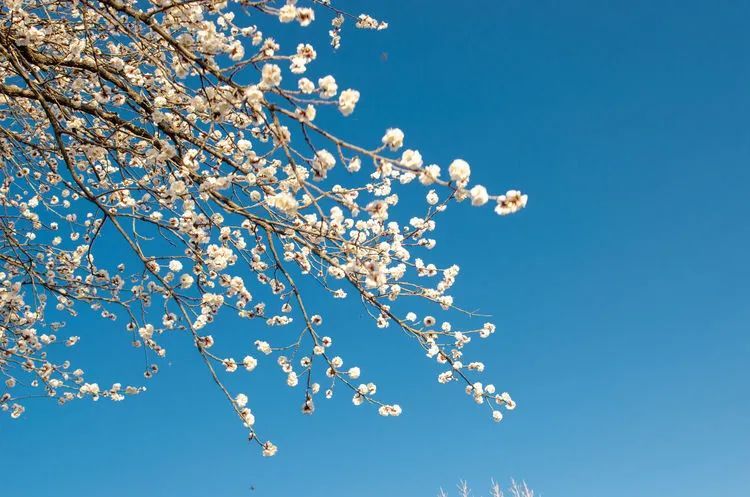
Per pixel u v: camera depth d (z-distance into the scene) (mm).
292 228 3613
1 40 3715
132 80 4438
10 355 5465
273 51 3268
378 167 3080
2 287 5414
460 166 2707
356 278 4316
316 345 4395
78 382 6113
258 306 4836
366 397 4520
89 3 3467
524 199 2727
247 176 4277
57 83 4879
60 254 5312
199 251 4215
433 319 5203
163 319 4578
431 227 5125
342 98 2900
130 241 3715
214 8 3789
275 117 2916
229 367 4348
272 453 4066
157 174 4785
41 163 5535
